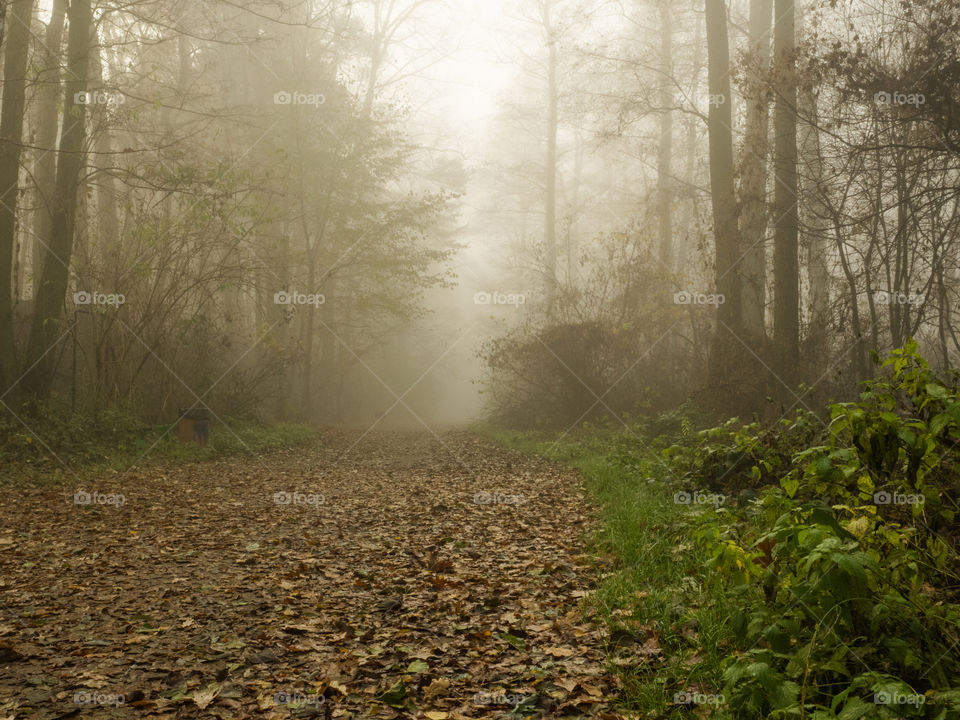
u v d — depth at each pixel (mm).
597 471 11789
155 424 16844
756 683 3180
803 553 3412
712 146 18750
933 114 12180
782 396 14938
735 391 15367
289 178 22812
